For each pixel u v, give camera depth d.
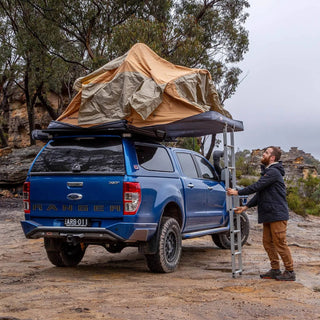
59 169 6.70
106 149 6.58
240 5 27.89
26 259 8.59
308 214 25.30
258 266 7.60
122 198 6.25
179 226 7.35
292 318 4.41
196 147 25.78
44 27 25.34
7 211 17.92
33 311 4.50
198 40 23.94
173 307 4.70
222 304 4.88
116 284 5.95
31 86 32.03
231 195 6.62
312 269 7.32
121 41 21.03
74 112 7.32
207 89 7.62
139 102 6.63
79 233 6.40
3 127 41.22
